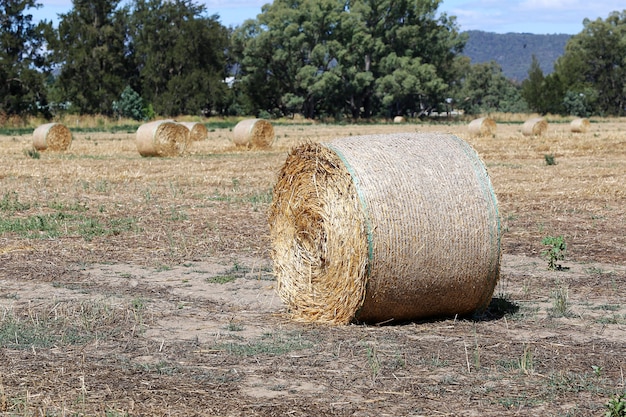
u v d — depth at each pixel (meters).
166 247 13.25
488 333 8.47
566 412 6.09
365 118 96.56
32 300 9.80
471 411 6.14
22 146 39.22
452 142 9.05
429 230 8.49
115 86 91.81
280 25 91.94
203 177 24.08
